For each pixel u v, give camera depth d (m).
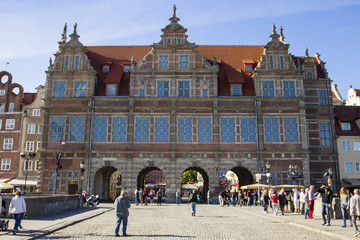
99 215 28.61
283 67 49.53
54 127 47.84
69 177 46.41
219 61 53.47
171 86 48.41
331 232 18.17
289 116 47.84
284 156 46.66
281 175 46.16
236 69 52.59
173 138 46.84
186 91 48.44
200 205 43.22
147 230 19.23
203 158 46.53
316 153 49.09
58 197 29.45
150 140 47.09
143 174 56.09
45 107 48.03
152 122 47.53
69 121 47.88
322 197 21.42
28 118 57.66
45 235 17.25
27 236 16.34
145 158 46.62
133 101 47.91
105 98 47.97
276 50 49.91
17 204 17.14
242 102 48.12
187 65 49.16
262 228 20.59
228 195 46.59
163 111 47.78
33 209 24.72
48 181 46.34
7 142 57.12
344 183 49.69
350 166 50.50
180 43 49.81
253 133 47.34
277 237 17.09
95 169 46.50
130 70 48.72
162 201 49.62
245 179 52.56
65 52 50.19
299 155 46.72
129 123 47.44
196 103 47.97
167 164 46.47
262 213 31.06
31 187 55.31
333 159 49.16
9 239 15.42
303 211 29.91
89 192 45.78
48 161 46.97
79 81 49.16
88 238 16.33
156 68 48.91
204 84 48.44
